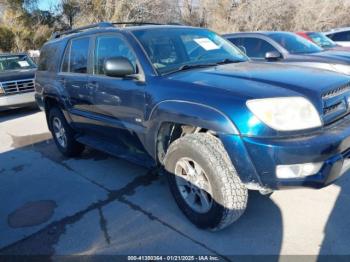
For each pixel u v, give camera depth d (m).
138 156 3.65
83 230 3.15
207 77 2.98
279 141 2.41
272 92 2.55
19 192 4.05
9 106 8.44
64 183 4.19
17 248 2.96
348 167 2.74
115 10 25.42
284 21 29.56
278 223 3.04
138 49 3.41
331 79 2.91
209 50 3.81
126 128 3.57
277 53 5.40
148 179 4.11
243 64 3.54
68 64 4.63
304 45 7.45
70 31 5.11
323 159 2.47
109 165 4.68
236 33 7.75
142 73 3.30
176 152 2.96
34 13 24.02
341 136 2.55
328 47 9.11
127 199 3.65
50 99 5.16
